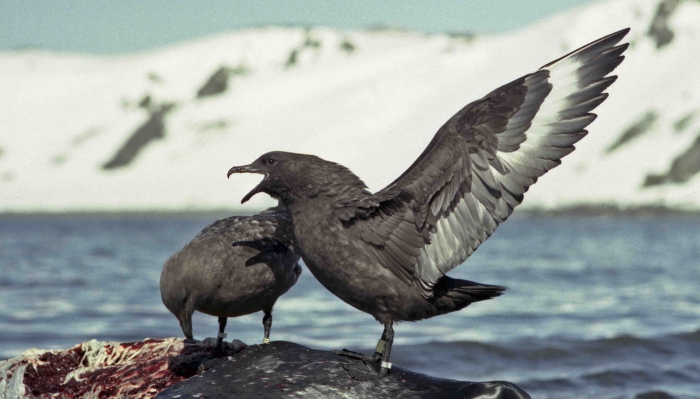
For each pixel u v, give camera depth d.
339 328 14.21
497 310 16.45
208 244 6.75
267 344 6.90
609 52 5.64
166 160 123.56
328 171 6.12
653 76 104.25
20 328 14.01
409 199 5.85
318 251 6.07
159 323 14.62
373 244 5.96
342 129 110.94
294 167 6.12
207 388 6.26
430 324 14.70
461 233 5.77
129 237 47.91
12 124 136.62
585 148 95.81
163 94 137.75
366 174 98.00
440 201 5.82
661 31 109.44
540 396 9.97
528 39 116.00
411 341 12.98
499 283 21.31
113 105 139.00
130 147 128.12
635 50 108.88
